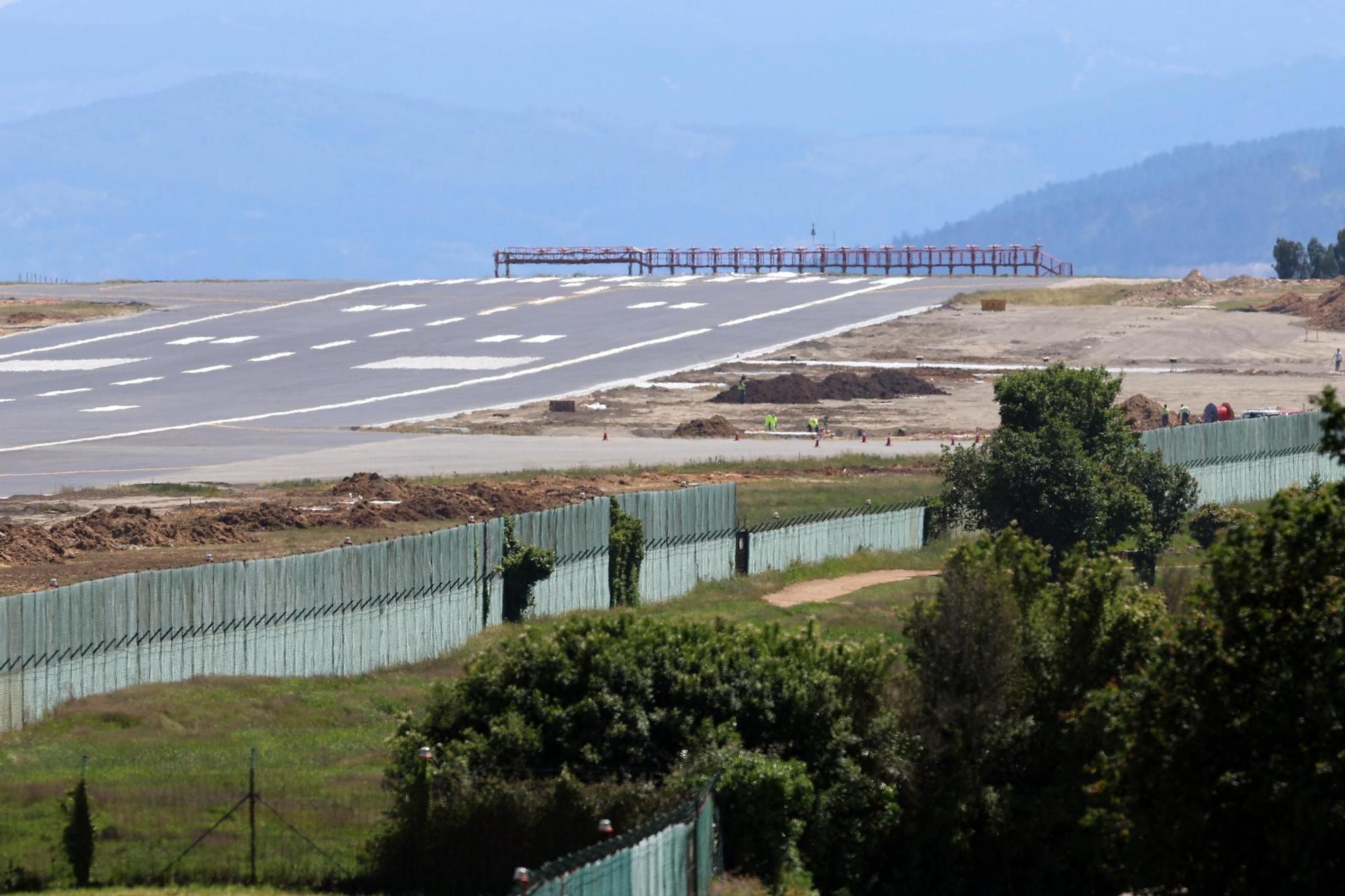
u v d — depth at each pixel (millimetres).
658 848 114188
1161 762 112125
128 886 122188
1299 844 105500
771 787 130625
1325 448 110562
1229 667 110062
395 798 131125
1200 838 111438
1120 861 123188
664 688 141000
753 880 127750
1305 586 108875
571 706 138000
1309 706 106312
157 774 142375
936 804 142625
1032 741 145250
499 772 132750
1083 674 145000
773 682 141125
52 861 122500
